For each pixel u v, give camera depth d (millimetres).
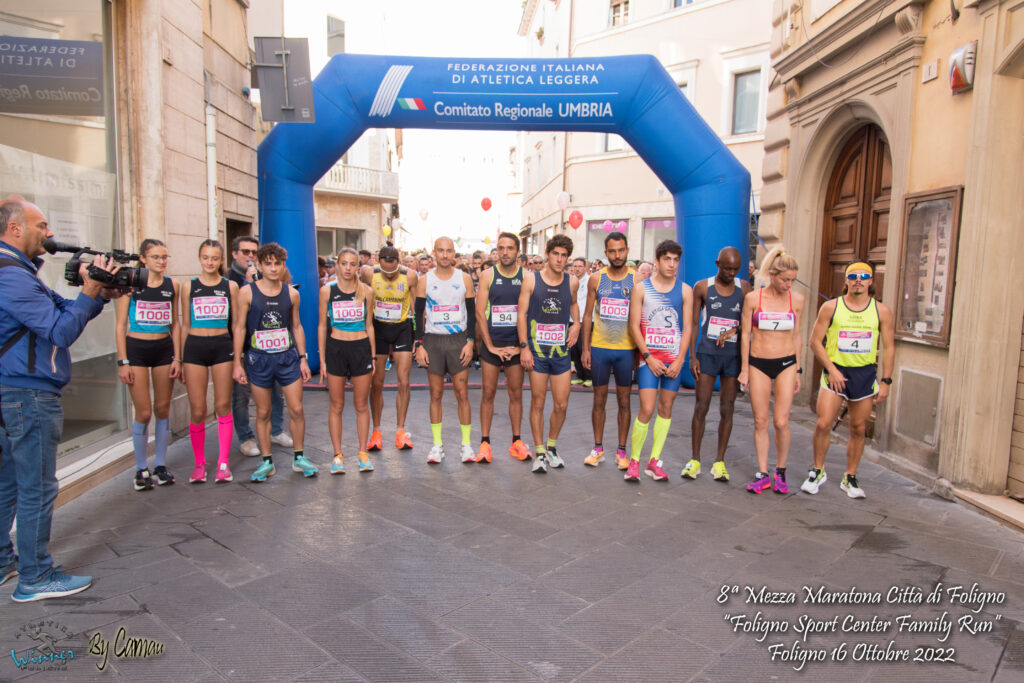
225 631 2789
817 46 6973
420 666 2574
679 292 4941
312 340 9125
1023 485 4445
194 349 4586
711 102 15922
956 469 4727
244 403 5414
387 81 8414
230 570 3354
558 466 5277
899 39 5699
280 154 8664
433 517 4148
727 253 4770
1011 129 4426
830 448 6184
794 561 3633
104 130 5141
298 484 4746
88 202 4930
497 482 4887
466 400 5336
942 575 3500
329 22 20844
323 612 2961
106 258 3006
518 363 5348
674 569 3494
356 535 3836
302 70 7793
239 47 8789
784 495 4770
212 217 7531
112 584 3182
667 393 4957
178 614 2918
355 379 5004
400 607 3023
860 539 3959
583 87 8367
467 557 3574
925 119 5352
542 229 24984
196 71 6297
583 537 3891
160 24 5445
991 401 4555
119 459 4902
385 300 5527
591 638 2812
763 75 14906
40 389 3004
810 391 7645
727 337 4949
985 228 4512
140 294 4414
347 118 8555
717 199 8438
